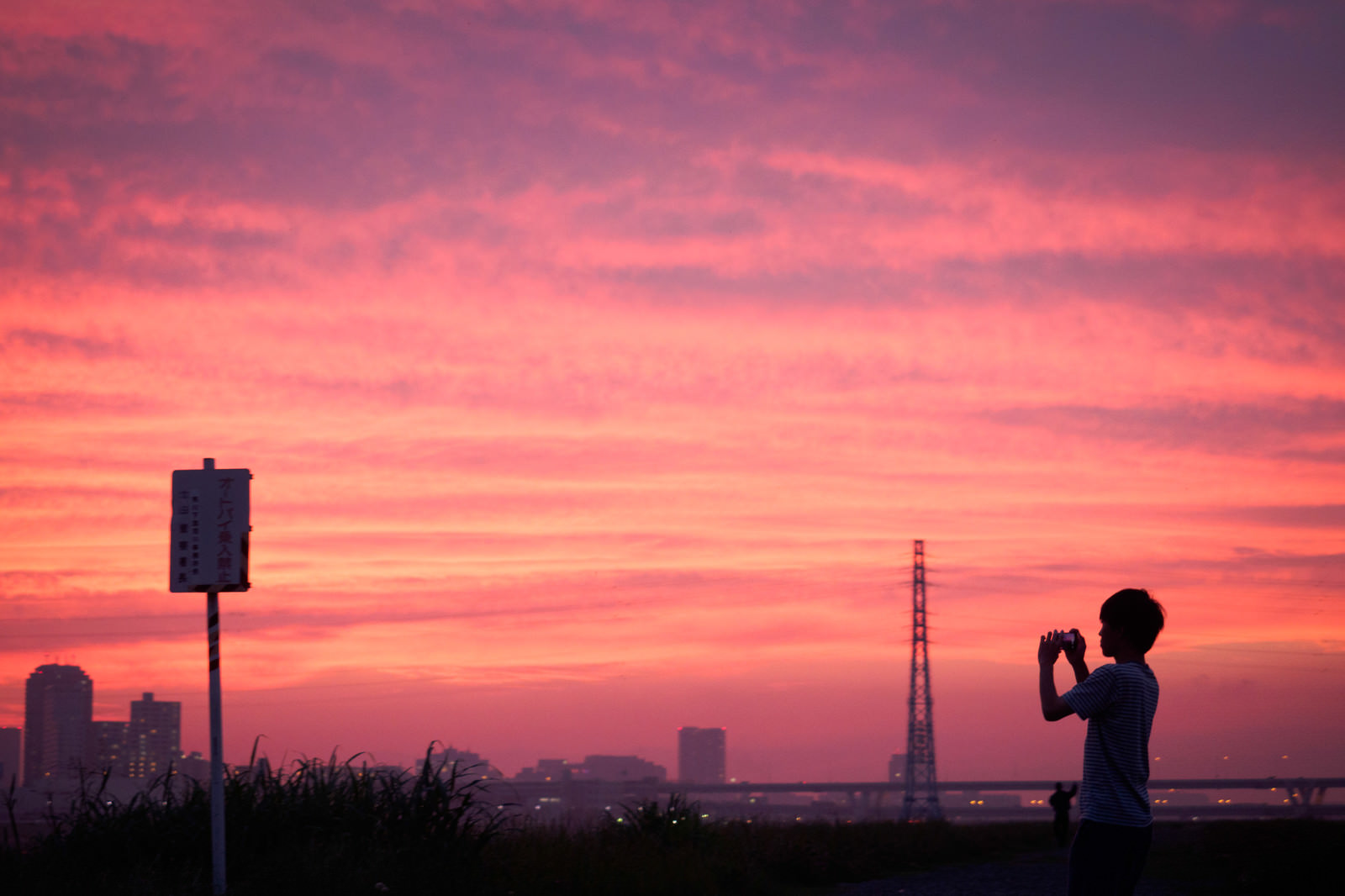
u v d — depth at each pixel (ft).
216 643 34.50
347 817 40.86
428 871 37.40
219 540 34.65
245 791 41.29
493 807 44.45
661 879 45.37
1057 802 91.66
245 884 34.55
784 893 52.85
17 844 36.78
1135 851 16.87
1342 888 50.31
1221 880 57.82
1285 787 489.67
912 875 63.00
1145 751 17.21
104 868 36.37
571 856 44.75
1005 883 57.57
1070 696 17.17
